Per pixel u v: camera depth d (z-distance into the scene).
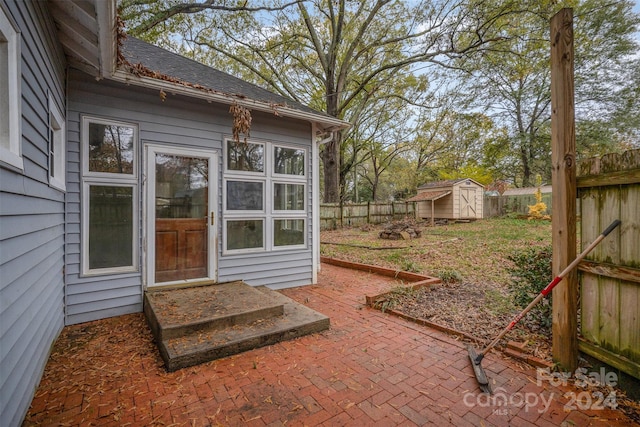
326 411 2.06
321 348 3.00
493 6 10.52
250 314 3.32
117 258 3.83
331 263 7.49
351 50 14.22
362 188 31.17
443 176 24.61
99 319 3.68
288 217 5.27
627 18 13.77
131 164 3.90
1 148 1.50
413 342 3.12
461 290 4.68
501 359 2.74
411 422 1.96
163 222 4.15
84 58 3.15
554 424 1.92
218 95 4.06
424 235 11.28
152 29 11.14
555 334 2.56
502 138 19.62
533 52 12.70
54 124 3.08
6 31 1.65
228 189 4.65
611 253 2.27
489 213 17.75
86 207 3.61
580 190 2.53
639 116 14.48
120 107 3.81
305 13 13.72
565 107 2.49
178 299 3.71
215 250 4.51
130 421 1.96
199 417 2.00
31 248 2.12
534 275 3.33
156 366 2.64
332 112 14.62
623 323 2.21
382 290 5.09
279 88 15.96
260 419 1.99
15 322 1.78
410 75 15.70
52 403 2.13
